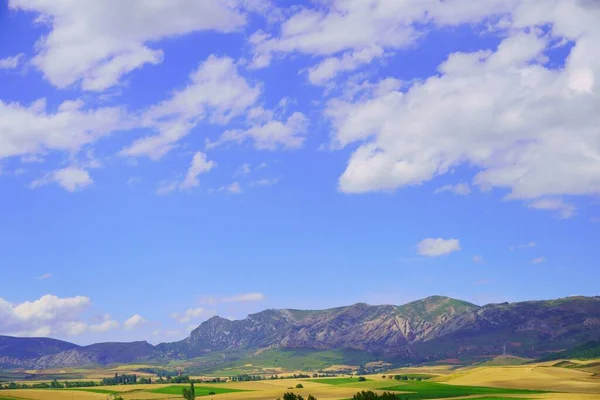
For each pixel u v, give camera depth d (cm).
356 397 13838
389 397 13725
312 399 14975
